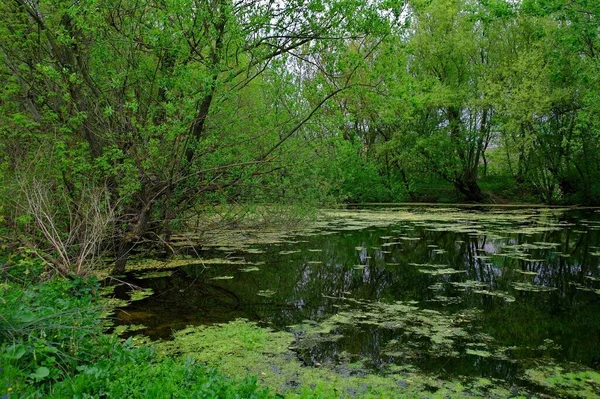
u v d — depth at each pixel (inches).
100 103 335.9
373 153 1105.4
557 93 863.7
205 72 290.2
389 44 366.9
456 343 213.3
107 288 302.7
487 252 438.0
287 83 363.6
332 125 375.9
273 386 167.5
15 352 141.0
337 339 217.6
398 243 488.4
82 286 253.9
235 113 368.5
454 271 362.6
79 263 259.6
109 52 319.3
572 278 342.3
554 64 842.8
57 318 170.1
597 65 685.9
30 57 337.4
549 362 192.2
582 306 271.4
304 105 386.0
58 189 286.4
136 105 273.7
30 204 255.3
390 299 289.7
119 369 151.5
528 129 933.2
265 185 388.2
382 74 343.6
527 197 1075.3
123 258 343.9
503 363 191.2
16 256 260.1
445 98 955.3
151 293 297.4
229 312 260.1
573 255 422.9
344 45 353.7
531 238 517.3
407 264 392.2
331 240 511.8
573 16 564.1
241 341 212.5
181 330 227.3
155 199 344.8
